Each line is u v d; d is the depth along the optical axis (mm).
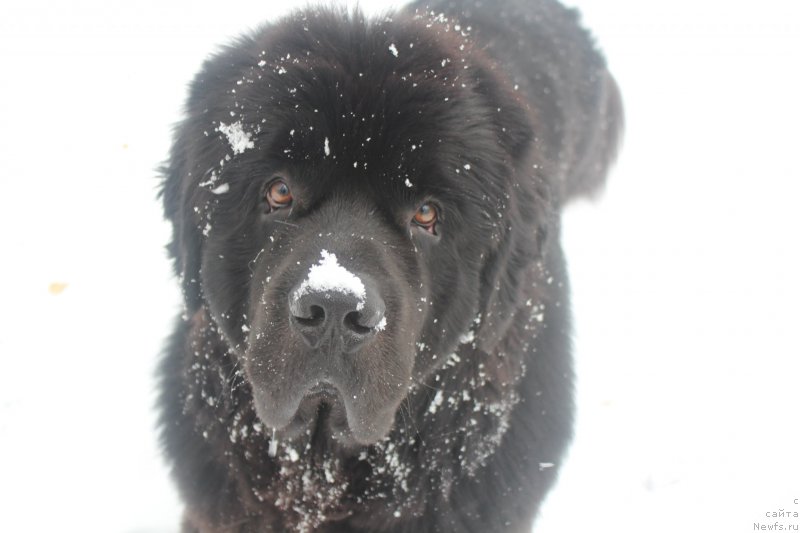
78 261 1764
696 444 1547
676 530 1423
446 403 1222
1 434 1470
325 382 1105
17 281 1694
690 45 3133
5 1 2574
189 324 1265
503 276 1235
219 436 1224
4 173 1951
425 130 1143
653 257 2066
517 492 1259
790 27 3281
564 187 1753
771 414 1600
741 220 2240
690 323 1852
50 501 1404
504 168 1218
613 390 1643
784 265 2064
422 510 1229
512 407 1261
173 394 1272
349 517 1240
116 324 1637
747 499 1464
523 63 1597
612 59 3008
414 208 1154
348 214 1139
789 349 1781
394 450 1215
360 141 1135
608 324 1832
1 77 2250
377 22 1201
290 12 1248
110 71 2326
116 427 1496
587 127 1938
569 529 1422
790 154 2568
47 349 1581
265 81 1162
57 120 2131
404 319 1125
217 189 1171
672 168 2461
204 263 1195
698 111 2771
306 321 1080
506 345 1252
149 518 1396
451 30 1285
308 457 1211
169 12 2658
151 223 1883
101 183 1963
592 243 2094
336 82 1140
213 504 1246
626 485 1481
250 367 1115
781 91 2908
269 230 1155
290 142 1138
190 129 1217
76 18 2557
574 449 1531
